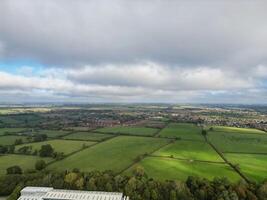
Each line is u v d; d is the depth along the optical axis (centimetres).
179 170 16238
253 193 11962
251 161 18812
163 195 11950
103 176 12850
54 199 10956
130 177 13250
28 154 19575
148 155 19800
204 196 11862
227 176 15288
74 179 12588
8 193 12606
